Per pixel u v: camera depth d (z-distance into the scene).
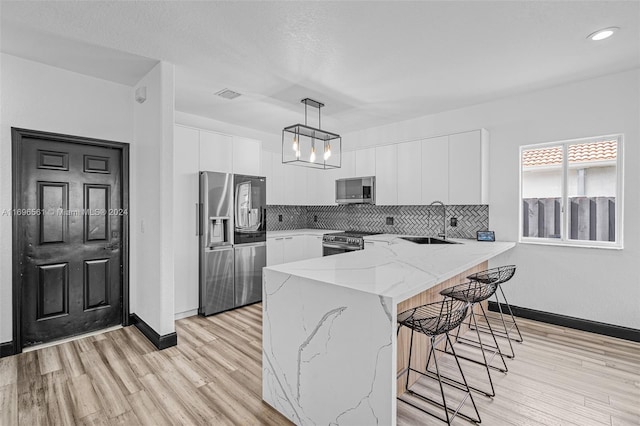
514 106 3.56
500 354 2.44
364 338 1.52
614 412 1.91
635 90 2.88
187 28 2.21
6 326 2.62
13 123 2.64
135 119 3.30
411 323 1.71
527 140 3.48
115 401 2.02
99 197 3.16
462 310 1.84
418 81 3.13
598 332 3.08
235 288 3.92
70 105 2.93
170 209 2.83
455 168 3.81
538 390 2.14
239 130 4.81
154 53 2.58
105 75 3.03
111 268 3.24
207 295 3.64
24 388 2.15
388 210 4.90
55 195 2.90
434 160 4.00
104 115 3.13
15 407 1.95
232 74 2.97
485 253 2.65
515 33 2.27
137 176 3.26
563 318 3.26
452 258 2.41
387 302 1.43
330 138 3.74
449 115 4.06
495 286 2.40
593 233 3.22
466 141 3.73
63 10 2.00
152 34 2.30
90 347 2.79
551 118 3.33
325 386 1.69
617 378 2.28
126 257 3.27
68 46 2.47
